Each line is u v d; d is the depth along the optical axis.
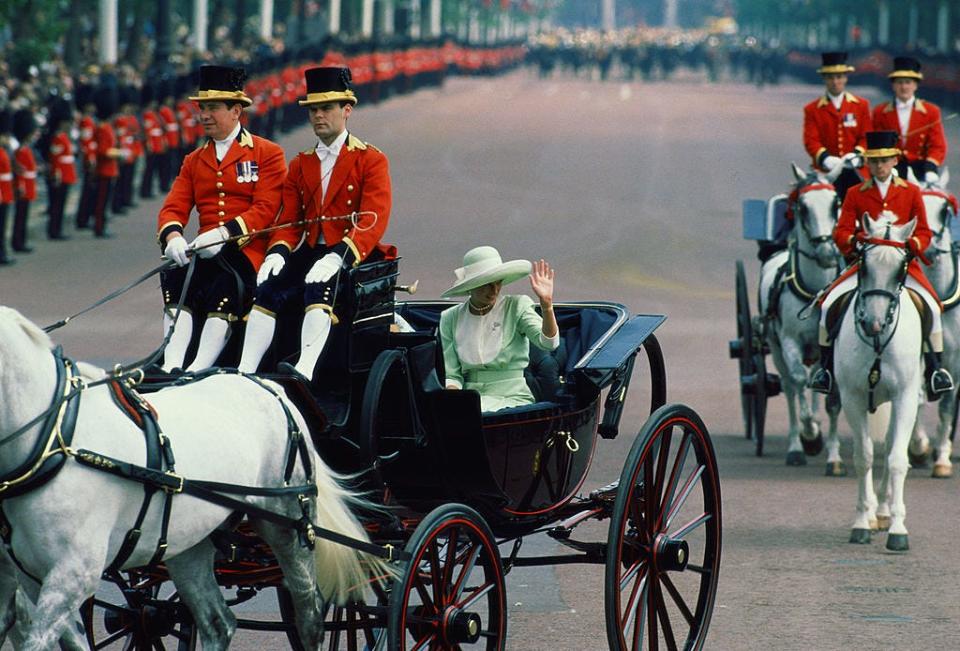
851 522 37.00
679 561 26.41
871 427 40.91
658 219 101.00
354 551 23.19
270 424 22.83
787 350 43.47
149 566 22.33
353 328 24.41
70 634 21.08
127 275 77.44
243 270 26.97
